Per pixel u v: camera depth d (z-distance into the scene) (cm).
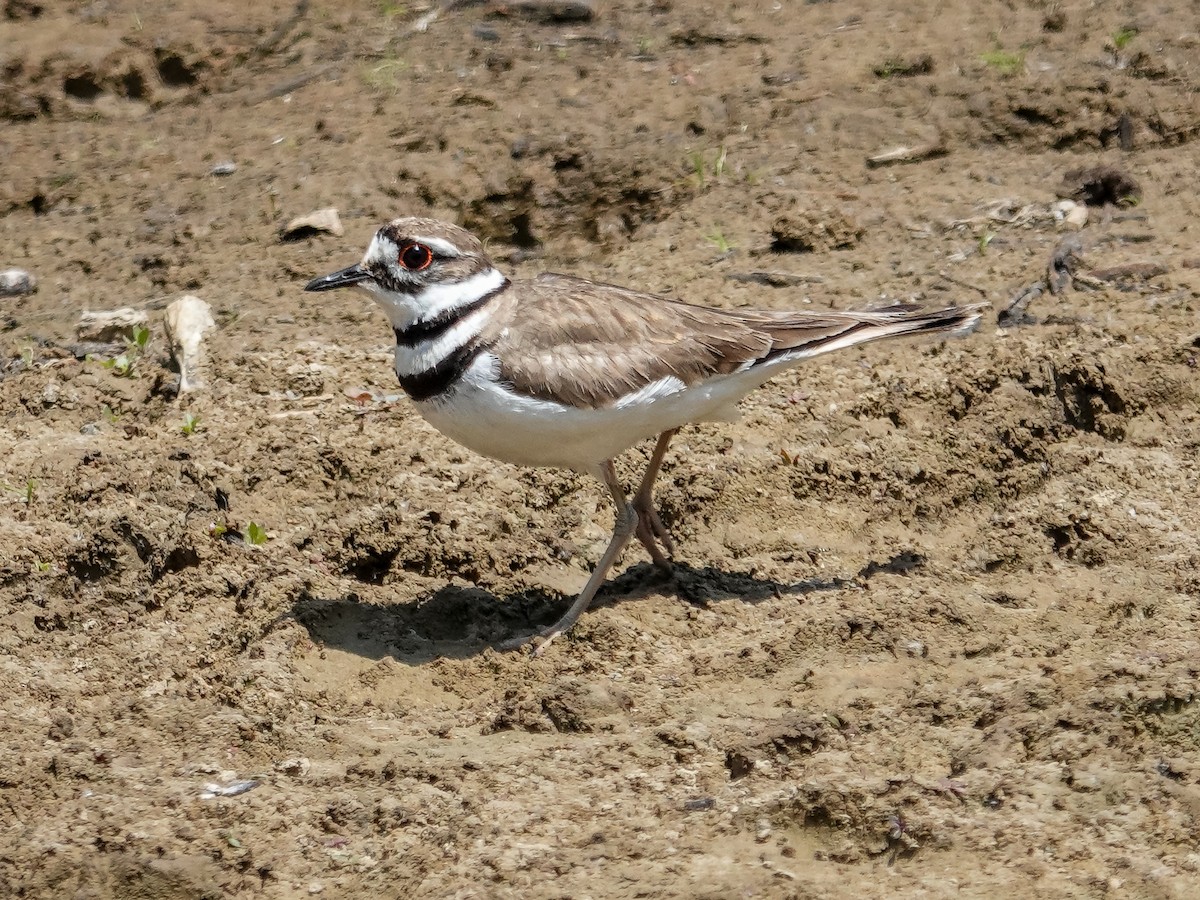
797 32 1923
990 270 1477
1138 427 1287
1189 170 1608
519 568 1133
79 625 1101
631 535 1069
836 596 1078
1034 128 1688
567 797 862
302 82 1894
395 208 1642
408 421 1305
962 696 922
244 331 1455
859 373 1341
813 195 1616
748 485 1209
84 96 1884
